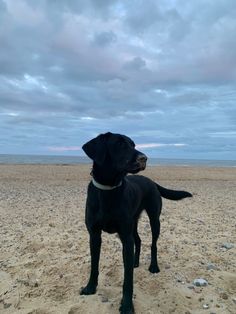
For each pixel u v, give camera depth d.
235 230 2.19
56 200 3.28
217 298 1.25
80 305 1.18
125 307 1.15
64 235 1.91
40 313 1.14
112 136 1.22
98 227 1.25
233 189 4.89
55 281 1.36
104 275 1.41
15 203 3.01
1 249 1.70
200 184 5.57
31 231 2.01
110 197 1.20
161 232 2.06
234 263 1.59
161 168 9.61
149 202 1.50
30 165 9.58
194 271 1.47
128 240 1.22
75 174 6.75
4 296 1.26
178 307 1.19
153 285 1.33
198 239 1.94
